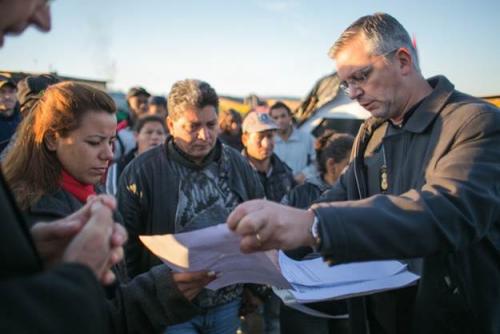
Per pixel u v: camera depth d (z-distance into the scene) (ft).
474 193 3.57
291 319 8.07
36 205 4.22
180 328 6.73
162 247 3.81
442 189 3.63
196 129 6.95
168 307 4.13
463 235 3.51
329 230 3.13
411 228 3.26
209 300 6.89
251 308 7.72
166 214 6.91
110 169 11.52
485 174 3.70
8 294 1.77
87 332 1.95
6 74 12.07
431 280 4.20
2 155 5.63
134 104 18.52
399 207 3.38
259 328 12.00
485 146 3.89
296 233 3.18
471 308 4.11
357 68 4.68
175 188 7.00
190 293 4.17
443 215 3.41
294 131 17.63
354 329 5.39
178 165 7.14
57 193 4.48
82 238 2.49
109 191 11.19
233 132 16.89
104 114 4.63
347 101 18.88
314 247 3.24
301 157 17.25
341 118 18.88
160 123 12.43
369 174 5.46
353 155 5.68
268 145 11.53
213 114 7.07
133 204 6.97
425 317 4.27
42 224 2.90
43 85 8.18
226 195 7.30
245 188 7.72
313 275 4.49
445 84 4.59
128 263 6.98
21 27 2.41
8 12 2.27
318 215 3.20
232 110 17.19
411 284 4.25
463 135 4.02
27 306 1.78
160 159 7.18
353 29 4.76
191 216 6.96
